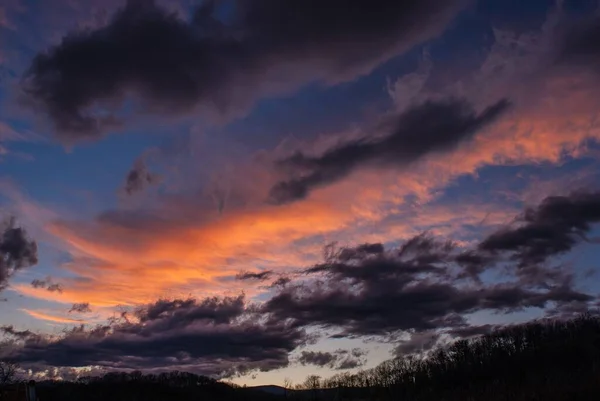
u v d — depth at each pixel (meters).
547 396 137.75
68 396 153.12
